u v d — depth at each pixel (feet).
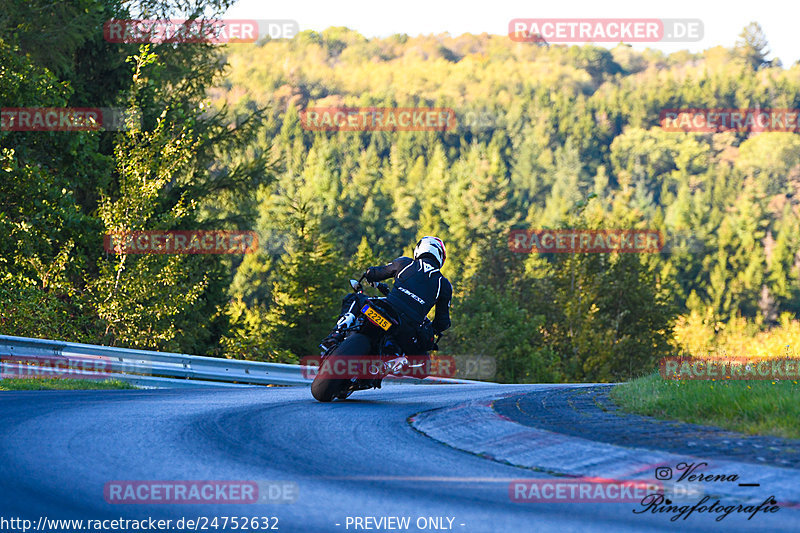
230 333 354.95
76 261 272.31
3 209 263.49
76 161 270.87
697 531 45.83
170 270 270.26
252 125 370.94
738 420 79.87
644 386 108.99
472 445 71.20
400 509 50.06
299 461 63.67
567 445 65.62
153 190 276.41
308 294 525.34
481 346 603.67
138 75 289.12
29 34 271.69
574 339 618.03
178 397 108.58
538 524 47.19
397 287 110.11
